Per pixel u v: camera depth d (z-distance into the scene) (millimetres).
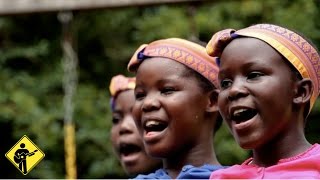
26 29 12641
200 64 4438
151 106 4348
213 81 4457
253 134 3611
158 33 11945
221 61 3773
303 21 11562
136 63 4543
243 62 3676
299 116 3725
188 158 4430
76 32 12516
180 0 8164
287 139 3695
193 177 4289
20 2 8586
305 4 11727
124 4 8273
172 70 4391
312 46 3785
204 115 4449
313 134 10516
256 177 3689
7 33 12516
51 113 11484
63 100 11727
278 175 3621
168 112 4340
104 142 11320
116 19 12625
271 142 3711
